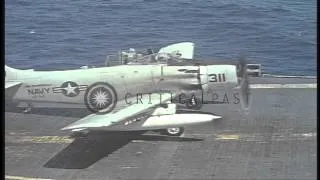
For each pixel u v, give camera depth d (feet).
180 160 54.75
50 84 72.13
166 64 67.62
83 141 61.16
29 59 149.89
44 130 65.51
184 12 198.39
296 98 78.95
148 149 58.29
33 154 57.16
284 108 73.97
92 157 56.24
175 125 61.05
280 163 53.26
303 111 72.33
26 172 52.01
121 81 67.72
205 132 63.77
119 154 56.95
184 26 183.62
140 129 61.31
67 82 71.20
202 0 212.23
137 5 206.90
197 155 56.08
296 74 140.56
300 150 57.06
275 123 67.05
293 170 51.31
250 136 62.08
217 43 165.58
